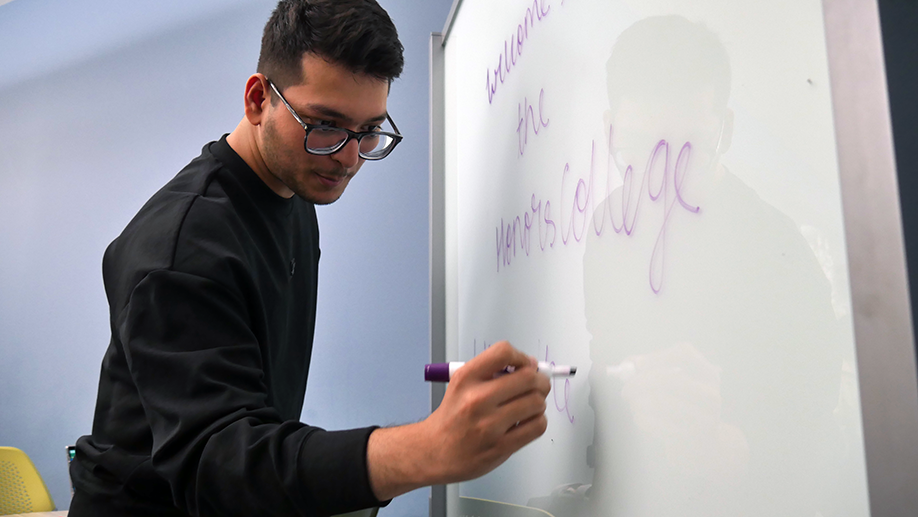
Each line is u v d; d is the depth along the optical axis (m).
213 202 0.62
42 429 2.02
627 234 0.36
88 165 2.05
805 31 0.23
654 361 0.33
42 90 2.22
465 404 0.36
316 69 0.60
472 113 0.74
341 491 0.39
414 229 1.38
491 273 0.65
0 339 2.16
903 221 0.17
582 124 0.43
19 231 2.19
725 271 0.27
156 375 0.49
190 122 1.83
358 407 1.38
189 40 1.86
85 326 1.99
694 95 0.30
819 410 0.22
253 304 0.61
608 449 0.38
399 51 0.62
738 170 0.26
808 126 0.23
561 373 0.41
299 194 0.69
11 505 1.44
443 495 0.83
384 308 1.38
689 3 0.30
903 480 0.17
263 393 0.52
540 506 0.50
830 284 0.22
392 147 0.73
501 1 0.64
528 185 0.54
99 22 2.10
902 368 0.17
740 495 0.26
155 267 0.54
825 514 0.22
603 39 0.40
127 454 0.60
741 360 0.26
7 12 2.39
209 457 0.43
